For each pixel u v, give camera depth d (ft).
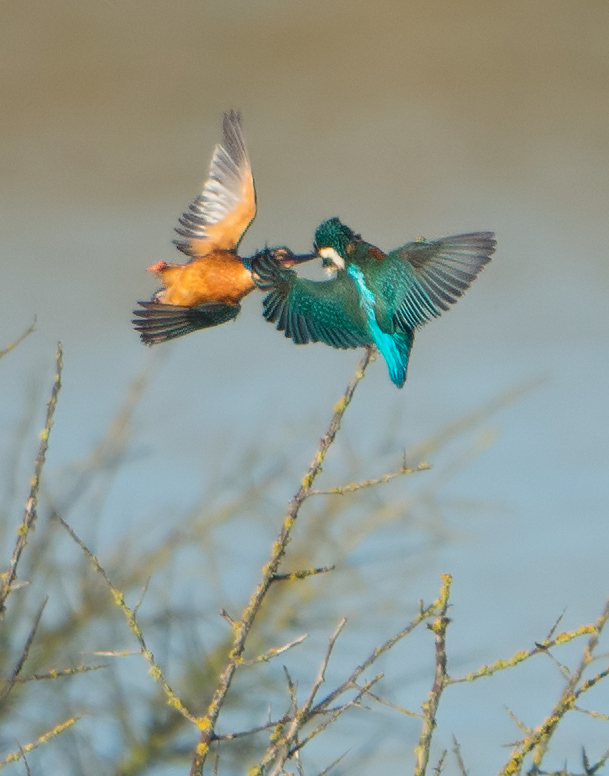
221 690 22.39
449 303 26.11
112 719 34.96
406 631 21.72
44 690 34.63
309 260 28.43
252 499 38.78
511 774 21.42
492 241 26.30
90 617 35.78
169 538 38.06
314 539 37.83
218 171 31.01
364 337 26.53
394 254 26.84
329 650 21.77
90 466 39.04
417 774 20.89
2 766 22.02
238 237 30.60
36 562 35.58
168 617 36.50
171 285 29.53
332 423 23.70
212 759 34.68
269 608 37.04
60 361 23.47
